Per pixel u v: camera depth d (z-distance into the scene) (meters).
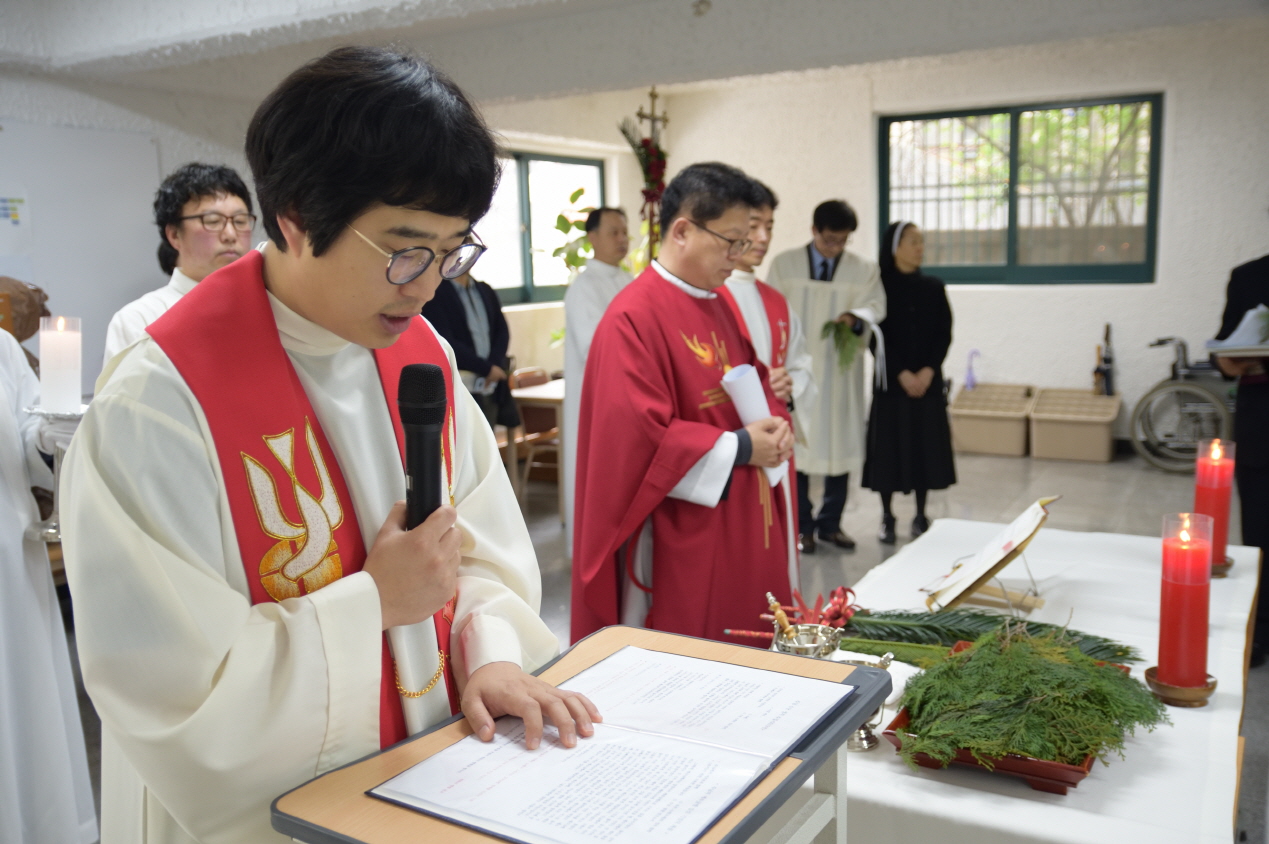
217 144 4.16
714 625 2.06
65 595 3.76
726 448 1.96
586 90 3.66
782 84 6.89
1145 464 6.02
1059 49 5.93
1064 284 6.45
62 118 3.60
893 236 4.34
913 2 2.98
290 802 0.69
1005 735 1.21
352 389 0.91
